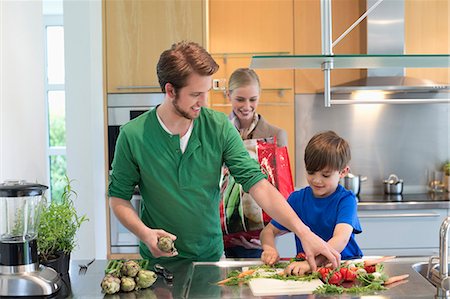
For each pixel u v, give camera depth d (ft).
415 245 10.63
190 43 5.27
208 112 5.74
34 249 4.58
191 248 5.82
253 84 7.91
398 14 11.43
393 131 12.52
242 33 12.00
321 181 6.01
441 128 12.52
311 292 4.30
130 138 5.58
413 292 4.27
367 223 10.64
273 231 6.14
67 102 10.25
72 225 5.19
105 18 10.53
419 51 12.07
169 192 5.60
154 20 10.52
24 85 6.57
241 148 5.75
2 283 4.37
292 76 12.07
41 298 4.33
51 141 14.12
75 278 4.85
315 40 11.96
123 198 5.76
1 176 5.78
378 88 11.11
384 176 12.59
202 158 5.61
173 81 5.05
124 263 4.56
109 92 10.61
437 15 12.01
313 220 6.14
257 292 4.29
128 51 10.54
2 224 4.48
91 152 10.25
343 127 12.42
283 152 7.34
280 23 11.96
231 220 6.84
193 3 10.48
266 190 5.51
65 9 10.12
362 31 11.90
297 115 12.29
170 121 5.51
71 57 10.19
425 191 12.59
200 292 4.37
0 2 5.88
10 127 6.08
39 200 4.65
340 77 12.04
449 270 4.99
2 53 5.91
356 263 5.02
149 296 4.27
